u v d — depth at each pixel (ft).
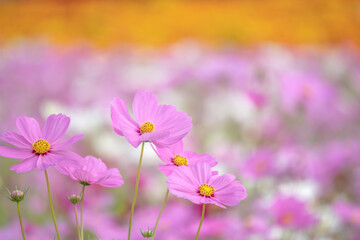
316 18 35.24
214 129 11.39
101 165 3.85
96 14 34.65
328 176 7.97
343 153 8.56
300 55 21.66
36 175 8.03
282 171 7.71
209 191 3.72
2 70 14.29
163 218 6.21
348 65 18.66
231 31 32.17
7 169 8.36
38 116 10.59
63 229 5.98
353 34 33.63
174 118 3.87
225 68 12.59
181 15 35.40
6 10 35.01
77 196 3.76
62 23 33.83
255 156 7.80
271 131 10.67
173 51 21.58
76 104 12.05
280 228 6.10
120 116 3.84
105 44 30.14
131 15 35.32
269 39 32.60
